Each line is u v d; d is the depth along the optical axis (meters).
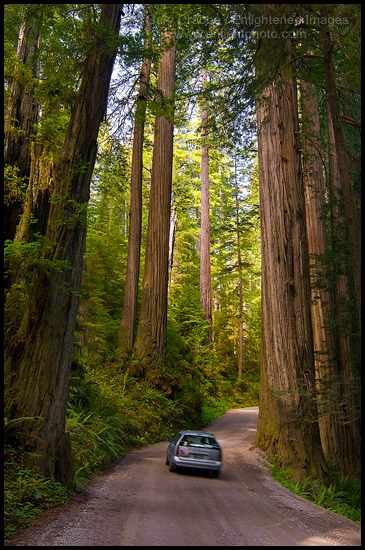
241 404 40.34
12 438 7.41
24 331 8.09
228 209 48.03
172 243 46.00
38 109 13.34
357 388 11.82
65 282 8.30
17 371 7.90
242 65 10.25
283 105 16.19
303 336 15.07
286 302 15.30
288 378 14.68
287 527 6.99
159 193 23.88
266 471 12.98
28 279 8.90
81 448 10.52
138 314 27.17
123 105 17.28
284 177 15.99
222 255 47.50
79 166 8.58
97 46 8.96
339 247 13.88
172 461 11.23
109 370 20.23
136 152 24.19
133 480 9.89
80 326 17.70
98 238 27.92
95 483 9.16
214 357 36.97
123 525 6.13
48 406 7.77
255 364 51.50
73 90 9.32
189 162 45.81
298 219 15.81
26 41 13.52
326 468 13.91
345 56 9.02
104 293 24.73
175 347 28.59
